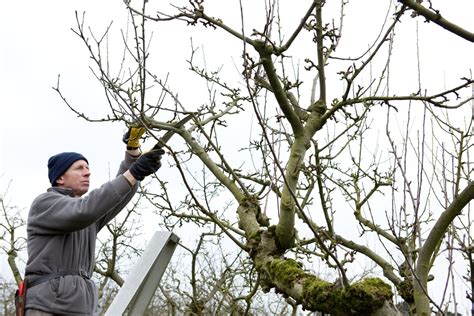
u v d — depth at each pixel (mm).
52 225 3459
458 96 4316
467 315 4406
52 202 3514
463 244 4168
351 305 3604
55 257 3490
